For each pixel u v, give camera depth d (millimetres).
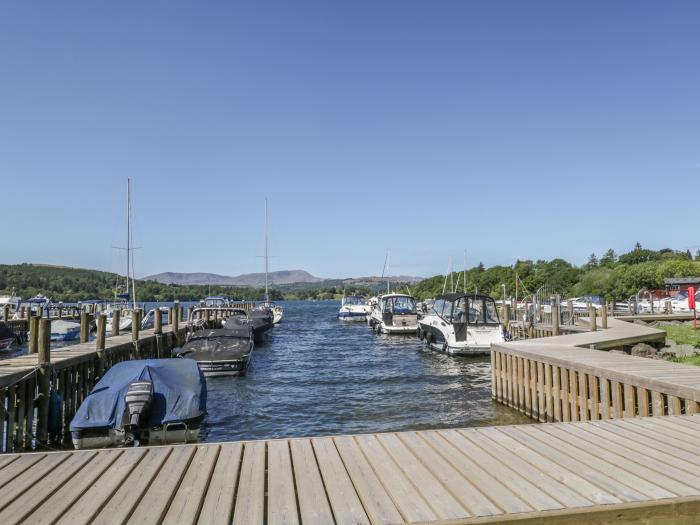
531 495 4078
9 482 4398
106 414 9477
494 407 13344
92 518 3709
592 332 19297
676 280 54625
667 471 4617
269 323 32875
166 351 22609
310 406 13711
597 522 3783
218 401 14453
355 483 4395
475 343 21219
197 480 4465
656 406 8250
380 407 13445
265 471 4719
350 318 53344
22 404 10289
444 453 5180
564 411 10750
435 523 3605
